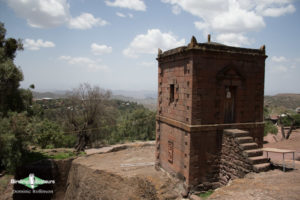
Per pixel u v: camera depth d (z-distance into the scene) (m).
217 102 13.30
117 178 16.33
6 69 20.34
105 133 40.97
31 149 29.23
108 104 42.09
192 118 12.64
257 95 14.30
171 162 15.13
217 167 13.57
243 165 12.05
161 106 16.83
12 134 18.98
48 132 31.70
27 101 24.14
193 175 12.89
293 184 9.95
